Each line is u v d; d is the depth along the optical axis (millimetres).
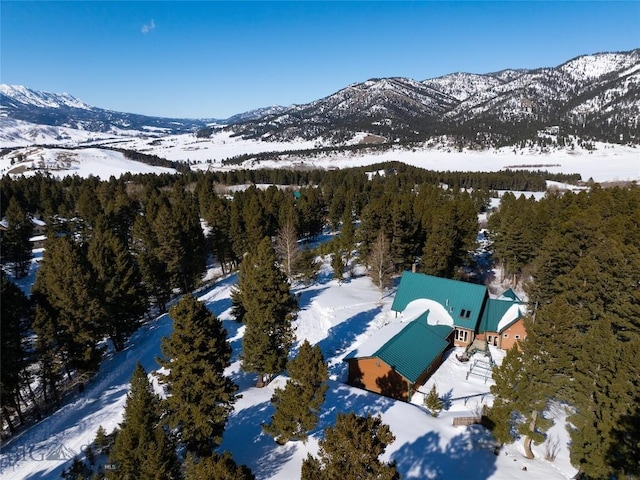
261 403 29531
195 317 23953
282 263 57156
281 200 90750
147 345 41000
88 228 77438
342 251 65625
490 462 25328
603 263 34656
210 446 22984
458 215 61906
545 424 25547
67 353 33531
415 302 44719
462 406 32031
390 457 24609
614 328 32188
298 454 24328
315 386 23969
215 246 66250
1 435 29203
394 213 57094
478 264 68938
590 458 22172
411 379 33062
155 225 57781
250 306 30578
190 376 23203
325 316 47188
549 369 24688
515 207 71625
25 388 34031
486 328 42469
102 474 19250
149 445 17844
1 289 29000
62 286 32531
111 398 32094
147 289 49469
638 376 21609
